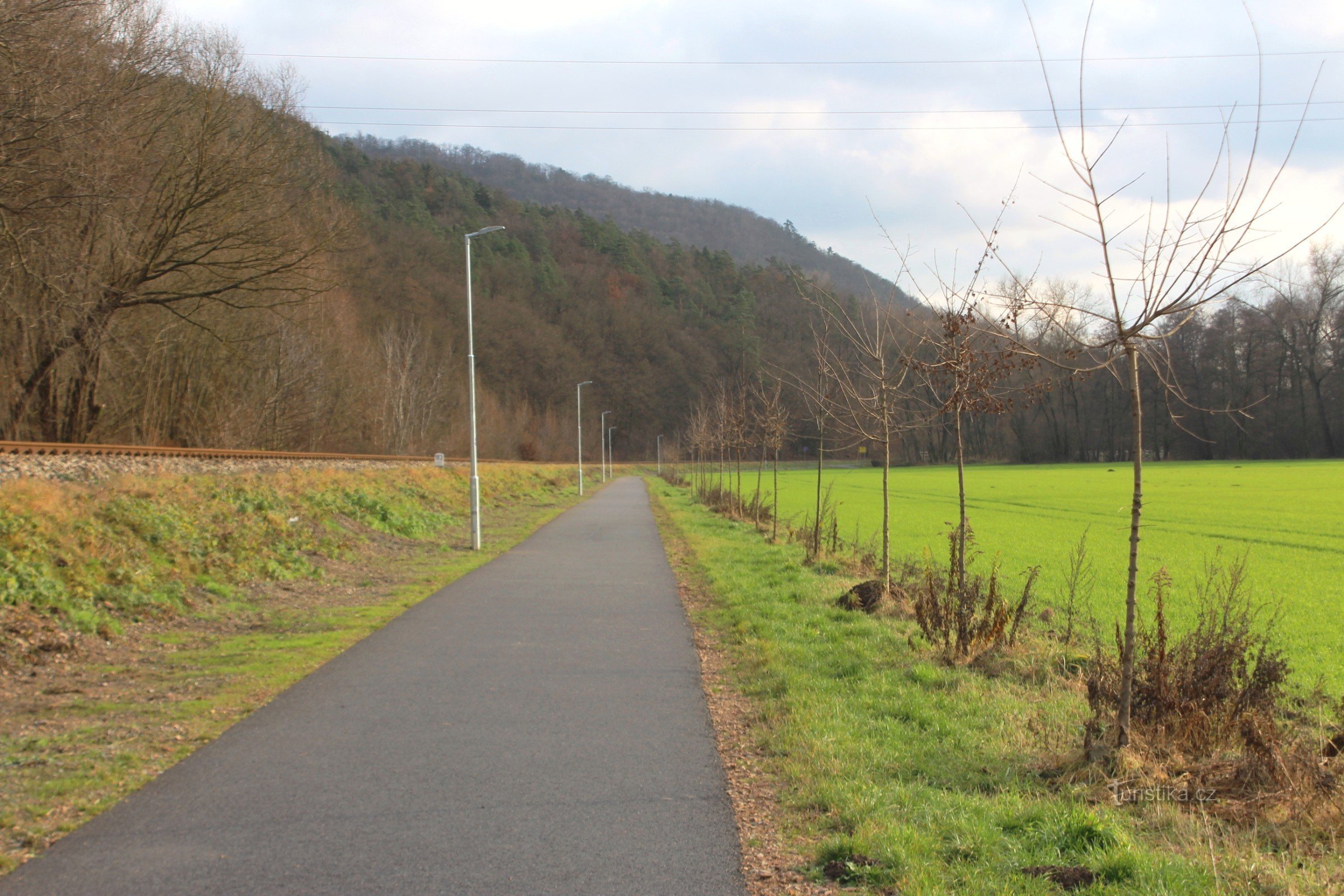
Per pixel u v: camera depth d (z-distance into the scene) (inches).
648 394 4852.4
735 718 280.8
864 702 288.4
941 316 398.3
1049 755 233.0
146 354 1155.9
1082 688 303.9
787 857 177.9
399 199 4564.5
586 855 178.5
